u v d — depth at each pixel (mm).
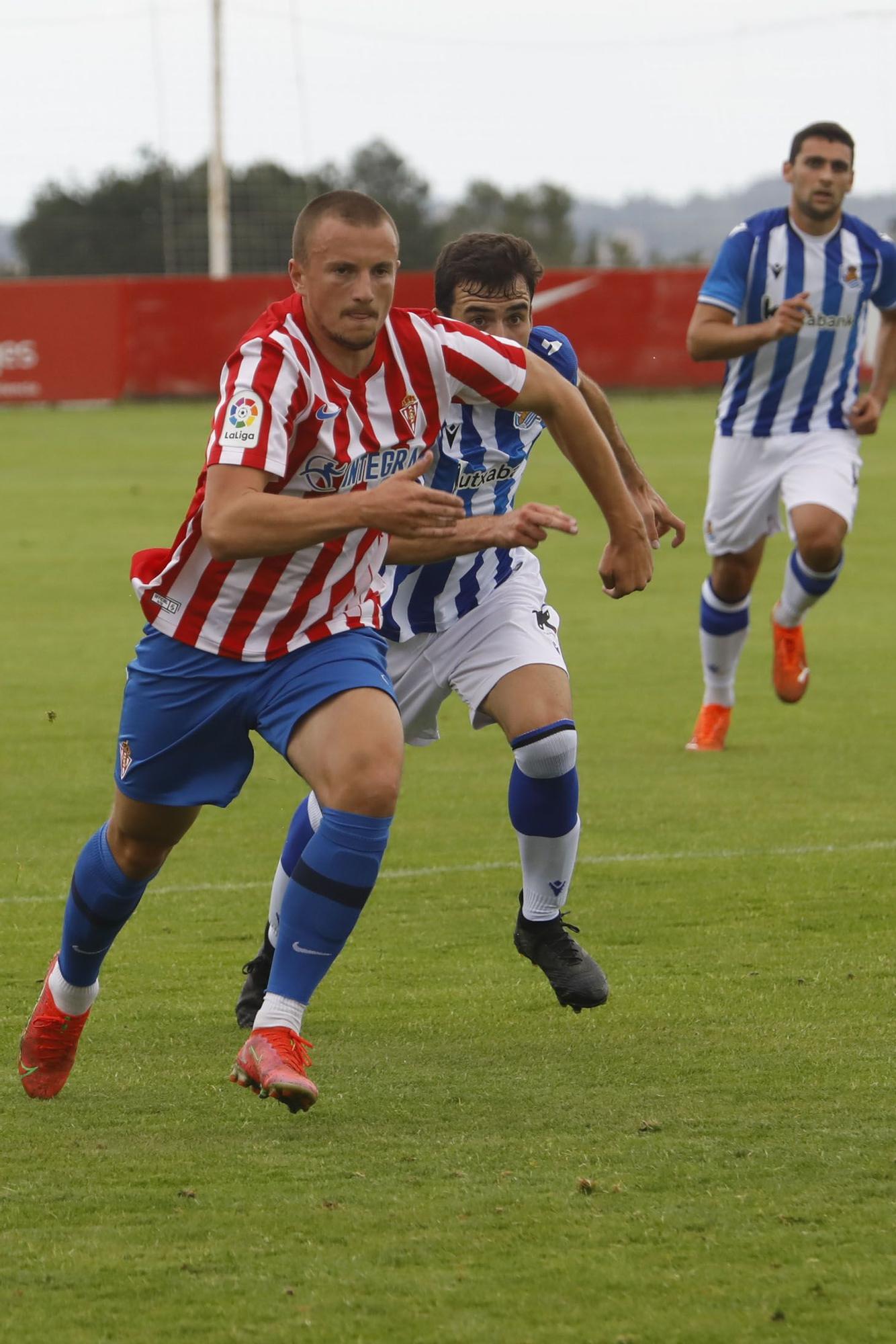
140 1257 10641
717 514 29000
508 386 13398
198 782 13375
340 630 12977
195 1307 9961
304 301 12516
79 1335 9648
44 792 25906
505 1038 15148
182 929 19031
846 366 29109
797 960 17391
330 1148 12492
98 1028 15594
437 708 17453
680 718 31391
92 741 29531
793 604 29656
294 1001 12609
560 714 15977
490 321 16984
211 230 135125
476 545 12852
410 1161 12203
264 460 12070
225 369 12570
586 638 40375
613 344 110562
